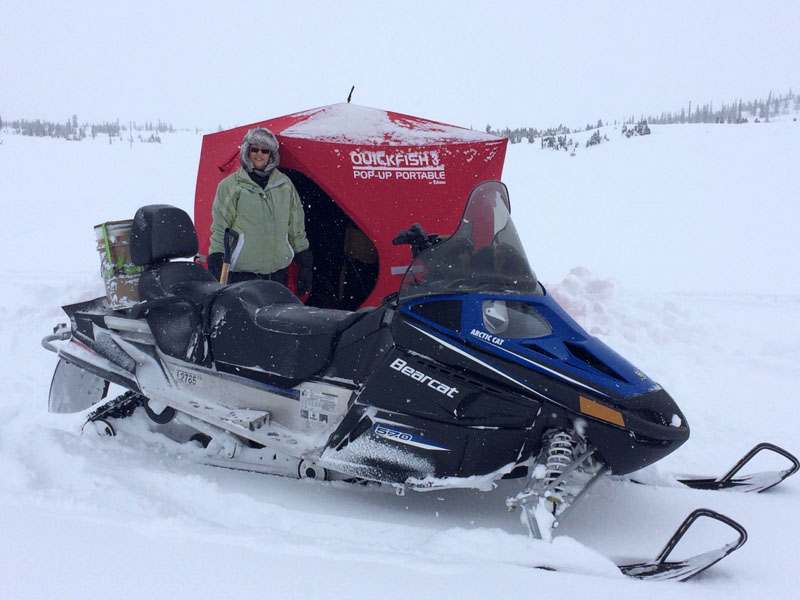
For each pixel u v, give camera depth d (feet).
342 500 10.29
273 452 11.07
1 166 81.41
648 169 69.72
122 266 12.30
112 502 9.37
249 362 11.05
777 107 208.44
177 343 11.71
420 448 9.46
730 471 11.13
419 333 9.83
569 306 21.22
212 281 12.57
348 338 10.41
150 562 7.62
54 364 17.52
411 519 9.73
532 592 7.30
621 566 8.41
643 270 31.91
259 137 15.42
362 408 9.93
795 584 8.07
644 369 17.46
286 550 8.04
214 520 9.31
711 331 20.31
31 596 6.89
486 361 9.44
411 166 18.01
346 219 19.34
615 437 8.98
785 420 14.19
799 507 10.33
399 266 17.97
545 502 8.55
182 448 11.73
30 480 10.10
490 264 10.12
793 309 23.58
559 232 42.65
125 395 12.78
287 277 17.56
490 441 9.22
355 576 7.47
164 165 85.05
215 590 7.06
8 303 23.36
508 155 91.35
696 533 9.54
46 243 39.68
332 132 18.16
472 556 8.30
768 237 38.42
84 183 69.05
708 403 15.20
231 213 15.66
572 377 9.25
